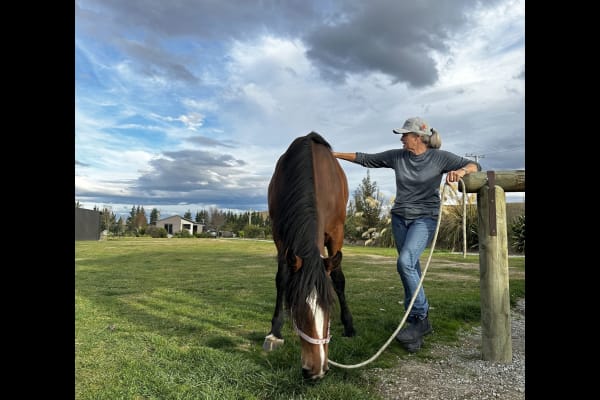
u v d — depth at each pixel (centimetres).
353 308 486
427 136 352
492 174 309
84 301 533
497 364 301
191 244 2267
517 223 1463
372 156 387
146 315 452
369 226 2205
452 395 247
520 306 516
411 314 340
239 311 470
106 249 1700
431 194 353
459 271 872
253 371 276
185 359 302
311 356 227
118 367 288
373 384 266
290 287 240
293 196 276
